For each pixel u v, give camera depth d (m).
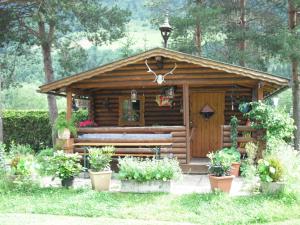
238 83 11.29
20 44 18.75
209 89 13.82
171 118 14.23
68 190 8.81
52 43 18.42
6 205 7.85
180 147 11.29
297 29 17.55
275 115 10.35
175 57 10.98
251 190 8.39
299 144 17.80
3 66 19.44
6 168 9.73
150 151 11.14
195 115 13.93
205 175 10.89
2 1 16.19
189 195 8.17
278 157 8.21
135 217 7.12
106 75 11.77
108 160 9.07
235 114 13.70
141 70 11.60
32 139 19.72
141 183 8.55
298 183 7.98
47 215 7.32
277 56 18.66
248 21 19.81
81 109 16.06
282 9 19.48
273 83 10.83
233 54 18.84
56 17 16.80
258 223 6.77
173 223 6.77
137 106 14.55
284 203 7.55
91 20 18.33
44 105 31.38
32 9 17.33
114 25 18.91
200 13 18.00
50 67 18.45
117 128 11.73
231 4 19.91
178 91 14.07
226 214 7.09
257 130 10.84
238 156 10.41
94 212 7.36
